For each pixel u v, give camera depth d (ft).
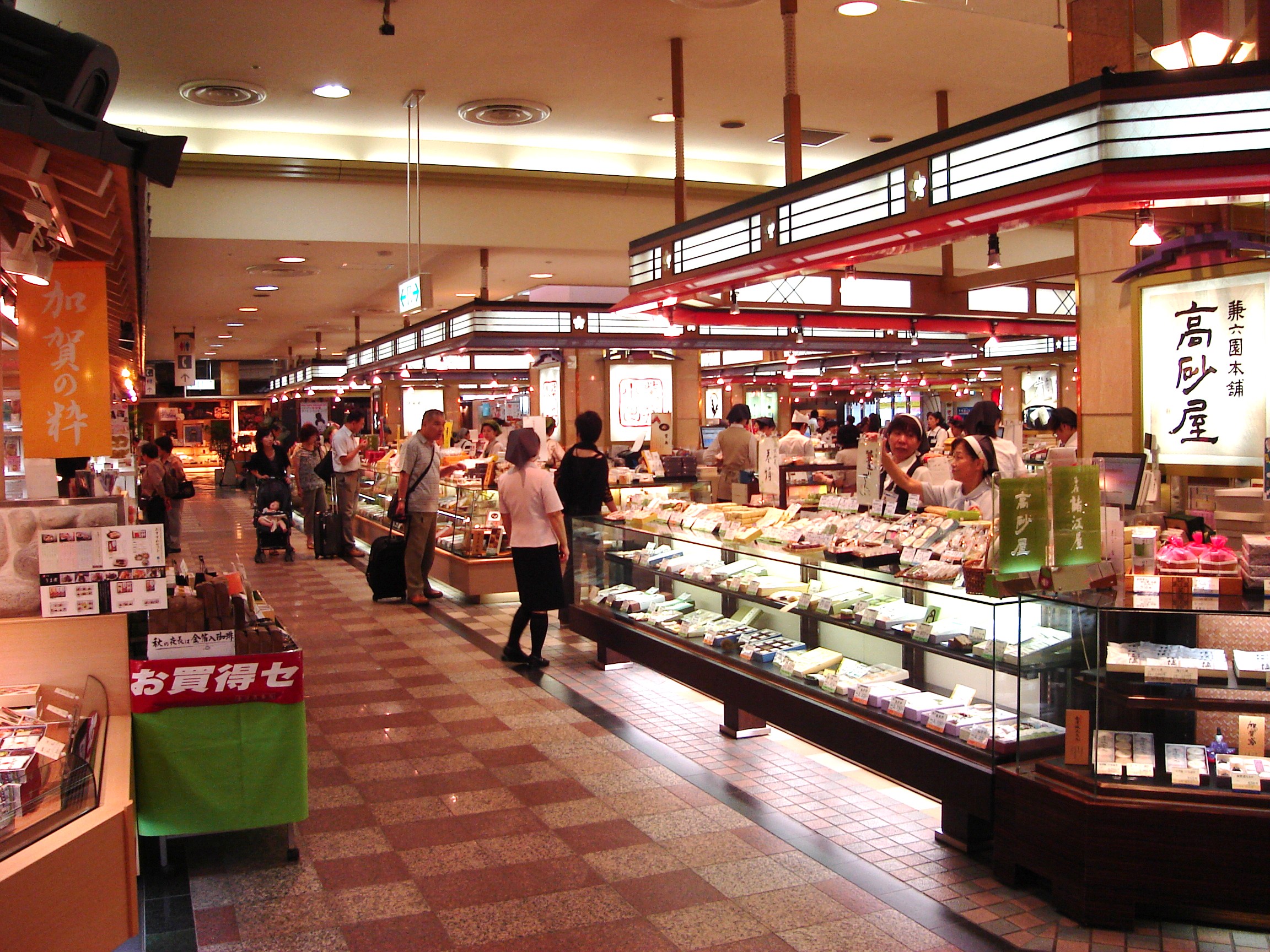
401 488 29.07
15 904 7.66
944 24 23.38
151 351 79.46
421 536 29.07
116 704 11.32
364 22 22.43
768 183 37.04
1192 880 9.78
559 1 21.45
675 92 23.95
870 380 98.48
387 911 10.51
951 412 105.91
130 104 28.12
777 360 77.92
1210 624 10.75
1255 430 17.19
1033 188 11.41
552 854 11.92
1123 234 19.30
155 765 11.26
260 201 30.50
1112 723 10.48
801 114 30.35
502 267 38.09
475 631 25.09
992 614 11.35
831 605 14.75
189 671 11.28
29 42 7.74
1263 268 16.84
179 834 11.39
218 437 109.81
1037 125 11.34
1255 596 10.81
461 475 34.04
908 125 31.83
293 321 57.88
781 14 22.40
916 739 12.37
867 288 38.65
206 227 30.07
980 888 11.03
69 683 11.17
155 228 29.66
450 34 23.25
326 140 31.32
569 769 14.93
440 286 44.27
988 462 15.85
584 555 22.31
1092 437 20.13
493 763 15.20
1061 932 9.98
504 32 23.18
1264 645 10.73
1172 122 10.37
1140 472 15.14
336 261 35.06
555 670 21.03
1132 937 9.86
